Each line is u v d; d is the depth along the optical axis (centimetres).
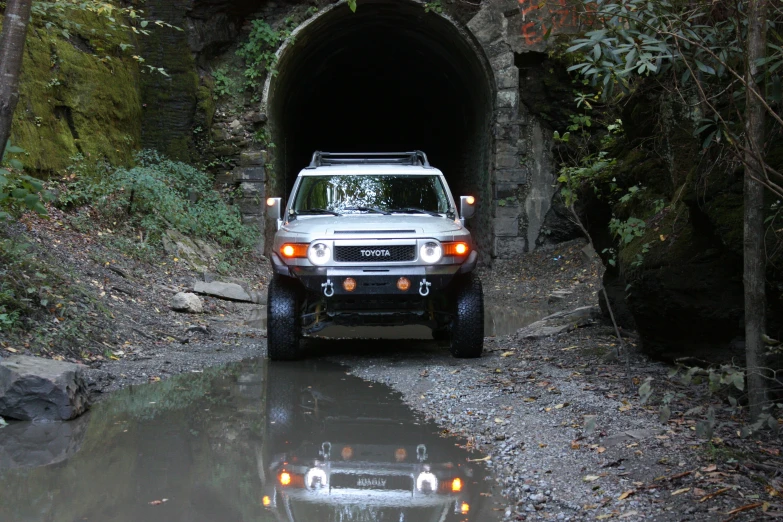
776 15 463
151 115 1702
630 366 653
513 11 1778
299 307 772
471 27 1780
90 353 727
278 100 1930
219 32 1739
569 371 655
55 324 736
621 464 428
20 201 643
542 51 1769
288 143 2242
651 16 457
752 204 439
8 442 504
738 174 535
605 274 872
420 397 620
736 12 420
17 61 549
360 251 727
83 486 425
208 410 586
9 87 545
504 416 543
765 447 435
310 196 837
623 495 383
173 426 543
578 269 1564
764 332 449
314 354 812
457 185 2352
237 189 1736
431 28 1900
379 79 2578
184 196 1591
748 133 411
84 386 600
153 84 1703
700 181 562
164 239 1334
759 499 364
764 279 447
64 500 404
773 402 466
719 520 347
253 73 1745
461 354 763
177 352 798
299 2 1759
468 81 2027
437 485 428
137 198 1367
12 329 683
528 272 1670
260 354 812
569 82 1769
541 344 808
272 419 563
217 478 440
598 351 727
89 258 1072
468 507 395
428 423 552
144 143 1695
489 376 666
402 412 582
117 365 715
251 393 641
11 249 798
